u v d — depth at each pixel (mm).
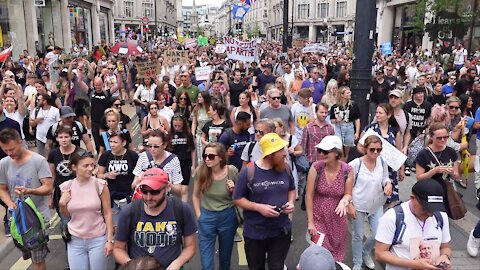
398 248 3494
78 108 9891
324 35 71625
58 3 30375
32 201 4715
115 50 21422
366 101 8008
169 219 3570
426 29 22172
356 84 7980
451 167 5094
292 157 5867
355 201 5070
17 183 4883
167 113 8742
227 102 11461
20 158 4902
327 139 4664
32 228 4547
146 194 3379
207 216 4750
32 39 24719
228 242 4867
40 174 4941
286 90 10609
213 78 13109
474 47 25672
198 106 8070
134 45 21359
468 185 8586
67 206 4328
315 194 4809
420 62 19234
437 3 21062
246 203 4242
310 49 23594
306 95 7676
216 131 7105
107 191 4512
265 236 4270
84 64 14586
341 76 11594
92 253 4410
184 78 9898
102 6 46719
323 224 4746
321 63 18297
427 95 10531
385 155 5375
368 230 6375
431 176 5238
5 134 4684
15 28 23250
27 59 17203
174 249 3613
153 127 7914
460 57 21328
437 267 3379
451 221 6918
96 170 5426
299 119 7746
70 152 5422
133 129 13367
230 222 4789
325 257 2717
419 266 3359
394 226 3463
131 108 17234
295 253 5918
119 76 14586
